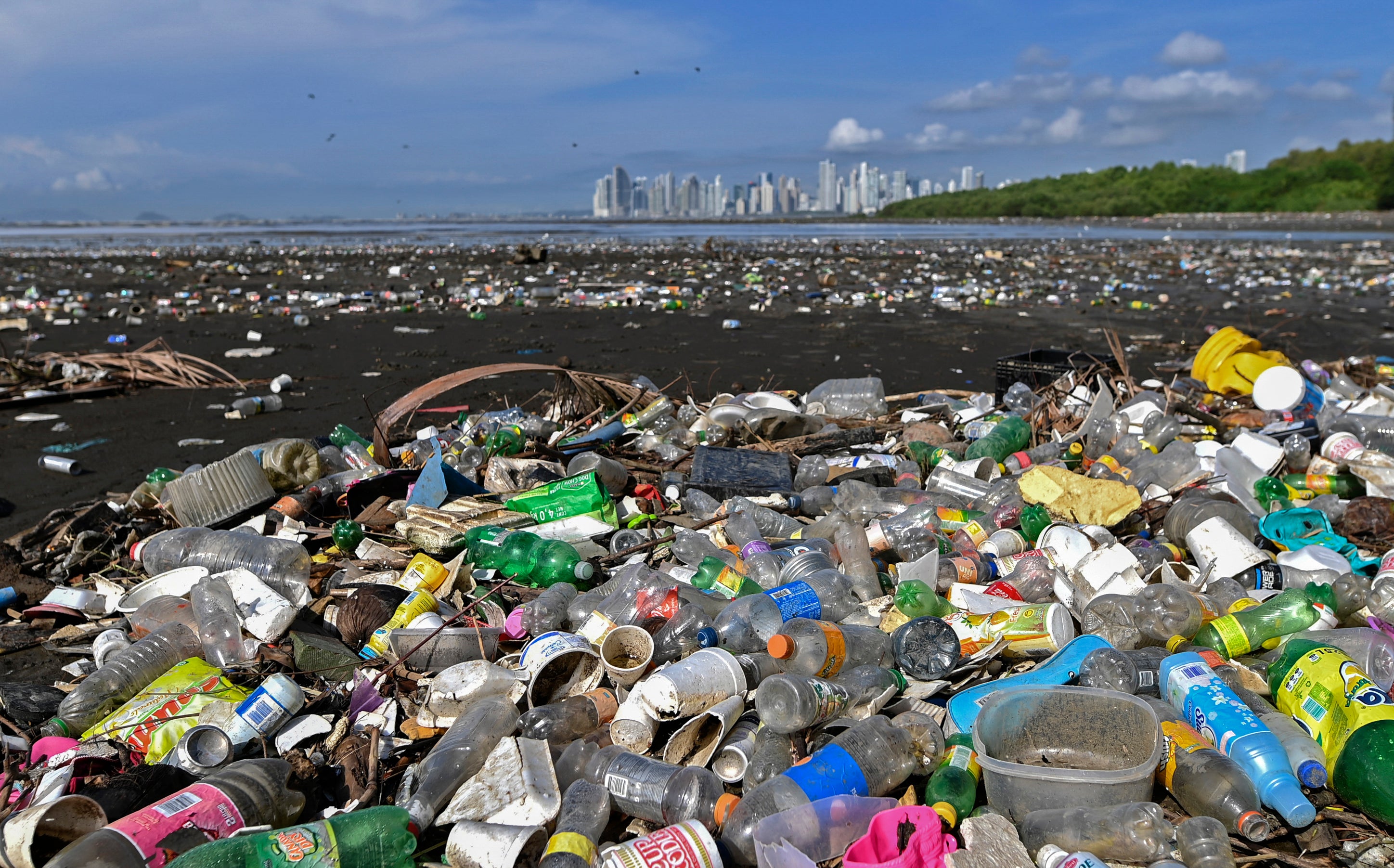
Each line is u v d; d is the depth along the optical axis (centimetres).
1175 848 222
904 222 9150
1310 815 223
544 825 223
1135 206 8144
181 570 375
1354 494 458
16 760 279
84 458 659
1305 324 1231
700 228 7431
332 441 613
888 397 758
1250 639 304
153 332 1337
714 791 237
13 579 413
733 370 970
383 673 303
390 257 2956
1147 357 1016
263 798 234
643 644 288
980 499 463
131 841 206
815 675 283
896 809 216
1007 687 260
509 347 1154
